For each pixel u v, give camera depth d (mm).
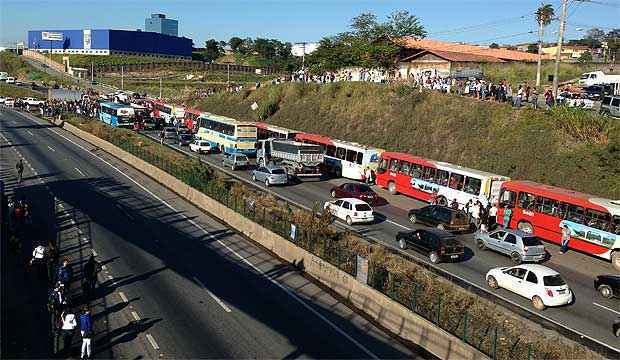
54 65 173500
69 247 30266
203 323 21531
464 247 30516
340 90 67125
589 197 32125
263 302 23828
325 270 26125
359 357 19266
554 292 23094
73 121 83875
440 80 58250
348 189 41375
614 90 56281
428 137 51781
